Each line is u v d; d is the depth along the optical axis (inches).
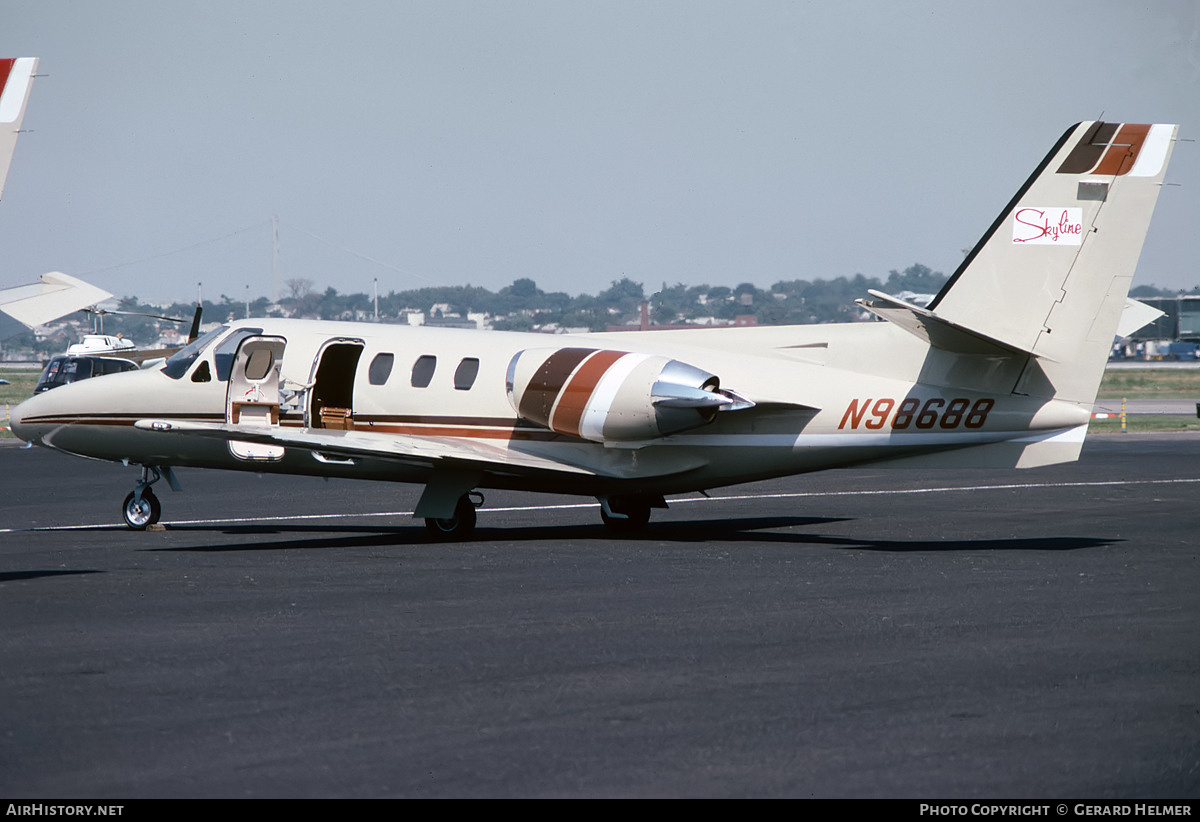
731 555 1722.4
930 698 915.4
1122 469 3336.6
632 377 1868.8
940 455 1860.2
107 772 756.6
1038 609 1277.1
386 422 2066.9
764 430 1895.9
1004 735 822.5
